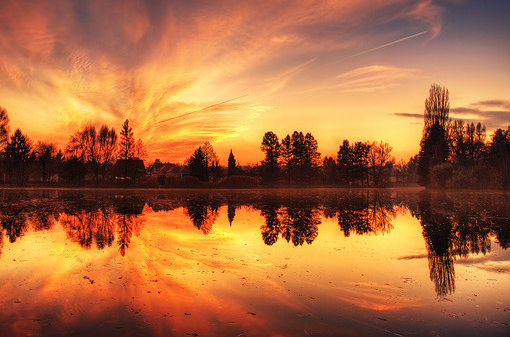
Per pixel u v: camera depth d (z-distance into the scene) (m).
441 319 6.29
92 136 67.38
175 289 7.74
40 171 78.56
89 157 67.56
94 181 71.50
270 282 8.37
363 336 5.55
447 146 64.31
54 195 39.66
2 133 61.88
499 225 18.33
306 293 7.60
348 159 96.88
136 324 5.87
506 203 31.80
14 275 8.70
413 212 25.00
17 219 18.88
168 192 49.16
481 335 5.66
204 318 6.17
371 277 8.91
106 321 5.99
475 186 56.75
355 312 6.56
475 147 65.50
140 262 10.07
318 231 16.23
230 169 94.12
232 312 6.46
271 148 87.69
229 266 9.80
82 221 18.34
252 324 5.94
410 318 6.32
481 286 8.23
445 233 15.88
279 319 6.17
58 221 18.27
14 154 73.38
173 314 6.33
